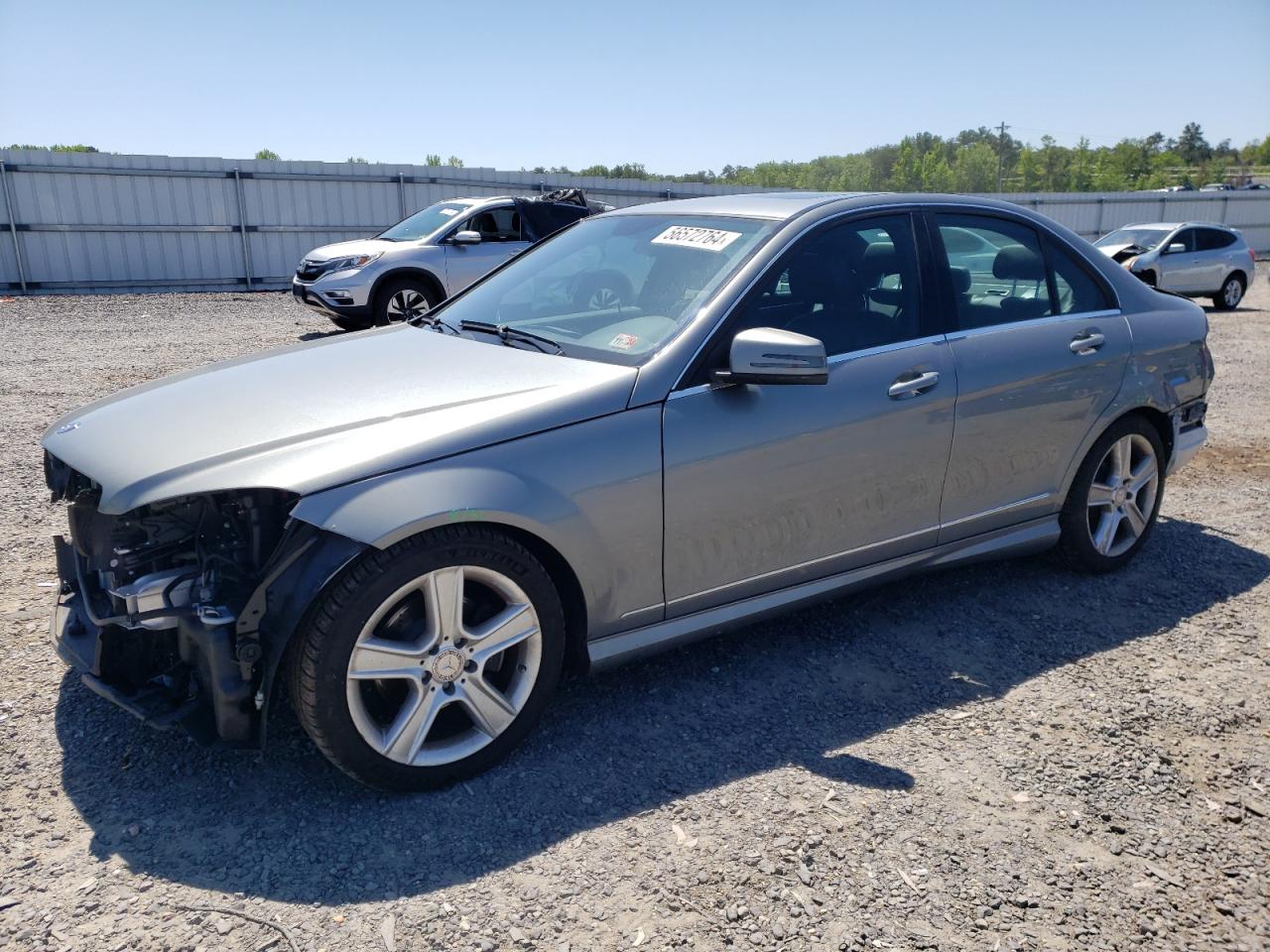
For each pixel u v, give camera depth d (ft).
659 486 9.98
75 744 9.85
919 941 7.50
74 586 10.69
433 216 42.68
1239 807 9.34
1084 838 8.82
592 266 12.59
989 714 10.89
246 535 9.09
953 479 12.44
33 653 11.68
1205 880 8.34
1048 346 13.11
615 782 9.45
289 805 8.98
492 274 14.16
